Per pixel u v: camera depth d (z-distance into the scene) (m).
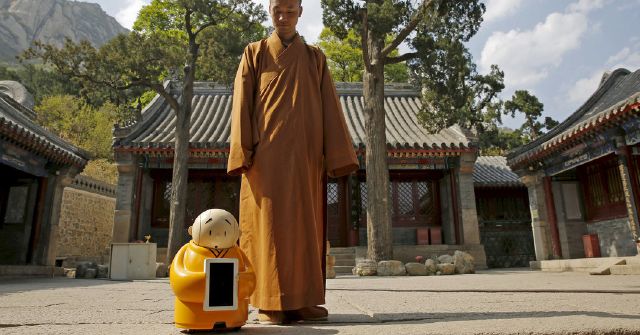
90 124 31.83
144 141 16.19
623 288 4.67
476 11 12.38
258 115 2.50
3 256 12.86
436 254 15.29
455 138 17.69
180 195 13.80
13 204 13.27
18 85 18.02
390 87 22.83
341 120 2.69
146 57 13.88
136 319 2.31
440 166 17.22
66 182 13.38
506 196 20.08
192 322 1.80
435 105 14.48
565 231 13.91
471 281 7.04
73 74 13.73
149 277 10.41
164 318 2.36
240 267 1.96
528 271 12.55
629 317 1.98
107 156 30.56
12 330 1.88
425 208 17.86
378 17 12.37
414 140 17.64
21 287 6.73
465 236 16.22
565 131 12.16
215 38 14.46
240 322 1.88
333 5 12.52
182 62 14.52
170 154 16.03
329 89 2.72
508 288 4.88
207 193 17.38
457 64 13.37
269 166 2.37
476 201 19.98
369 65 13.45
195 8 14.34
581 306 2.67
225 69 14.77
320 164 2.60
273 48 2.65
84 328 1.94
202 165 16.86
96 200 20.12
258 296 2.25
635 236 10.20
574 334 1.62
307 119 2.53
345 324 2.09
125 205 15.61
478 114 26.88
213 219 1.96
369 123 13.43
